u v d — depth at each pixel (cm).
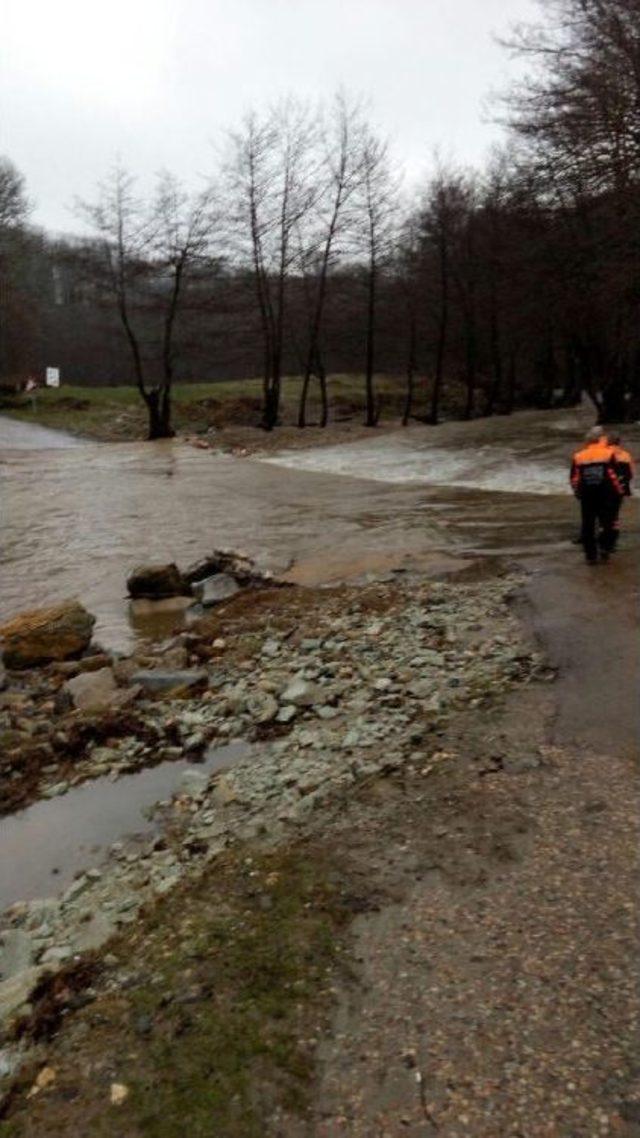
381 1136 290
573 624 813
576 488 1067
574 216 2275
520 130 2084
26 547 1499
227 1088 313
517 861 443
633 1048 318
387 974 366
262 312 3569
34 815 571
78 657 915
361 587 1084
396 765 567
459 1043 326
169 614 1085
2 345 5372
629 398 3506
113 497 2020
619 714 608
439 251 4072
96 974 385
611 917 391
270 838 491
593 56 1934
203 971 376
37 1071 329
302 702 702
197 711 711
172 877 468
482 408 4950
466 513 1681
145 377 6838
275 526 1631
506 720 618
